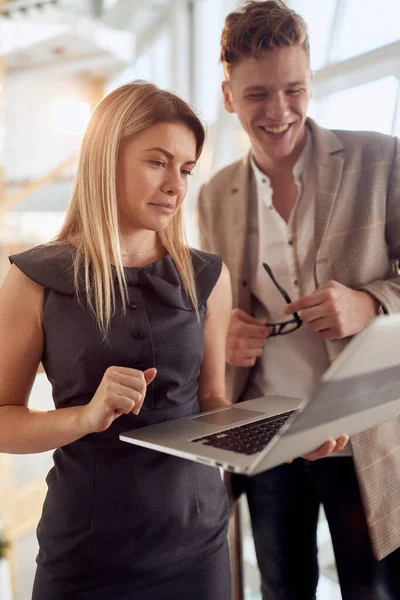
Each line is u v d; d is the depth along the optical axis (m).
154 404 1.10
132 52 6.91
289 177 1.56
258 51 1.36
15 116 8.65
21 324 1.06
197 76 5.36
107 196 1.09
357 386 0.81
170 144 1.07
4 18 6.09
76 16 6.29
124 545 1.05
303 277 1.53
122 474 1.06
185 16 5.41
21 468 4.31
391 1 2.94
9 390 1.07
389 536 1.37
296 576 1.66
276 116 1.41
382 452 1.40
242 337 1.54
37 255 1.09
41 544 1.09
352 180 1.47
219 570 1.14
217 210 1.71
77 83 8.38
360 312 1.36
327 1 3.50
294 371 1.54
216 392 1.28
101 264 1.09
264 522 1.66
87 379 1.06
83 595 1.05
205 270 1.24
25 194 6.58
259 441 0.94
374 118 2.97
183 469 1.11
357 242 1.44
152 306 1.11
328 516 1.50
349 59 3.13
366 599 1.43
